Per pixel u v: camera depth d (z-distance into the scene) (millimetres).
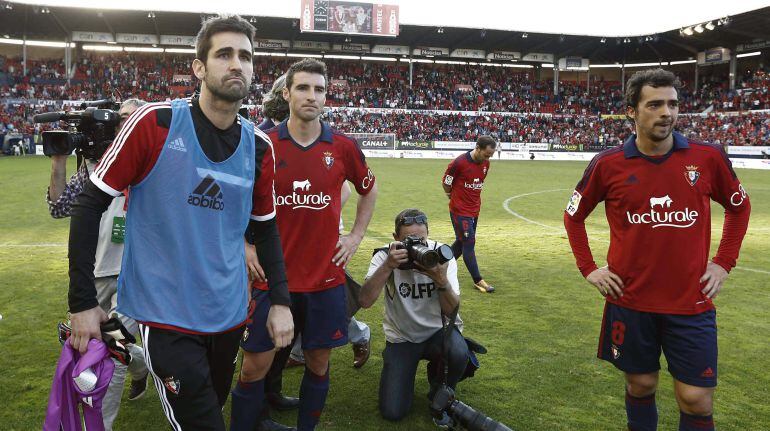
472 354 3670
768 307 5949
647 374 2842
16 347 4453
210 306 2090
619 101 51781
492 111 48906
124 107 3109
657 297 2732
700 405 2666
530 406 3592
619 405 3623
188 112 2059
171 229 2025
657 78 2607
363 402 3652
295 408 3625
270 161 2291
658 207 2701
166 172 2010
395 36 45188
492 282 6996
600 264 8141
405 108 47281
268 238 2371
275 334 2258
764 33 43094
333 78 49375
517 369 4199
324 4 42750
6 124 36812
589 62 53688
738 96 45344
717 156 2727
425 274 3355
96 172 1954
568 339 4887
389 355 3619
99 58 45812
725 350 4660
